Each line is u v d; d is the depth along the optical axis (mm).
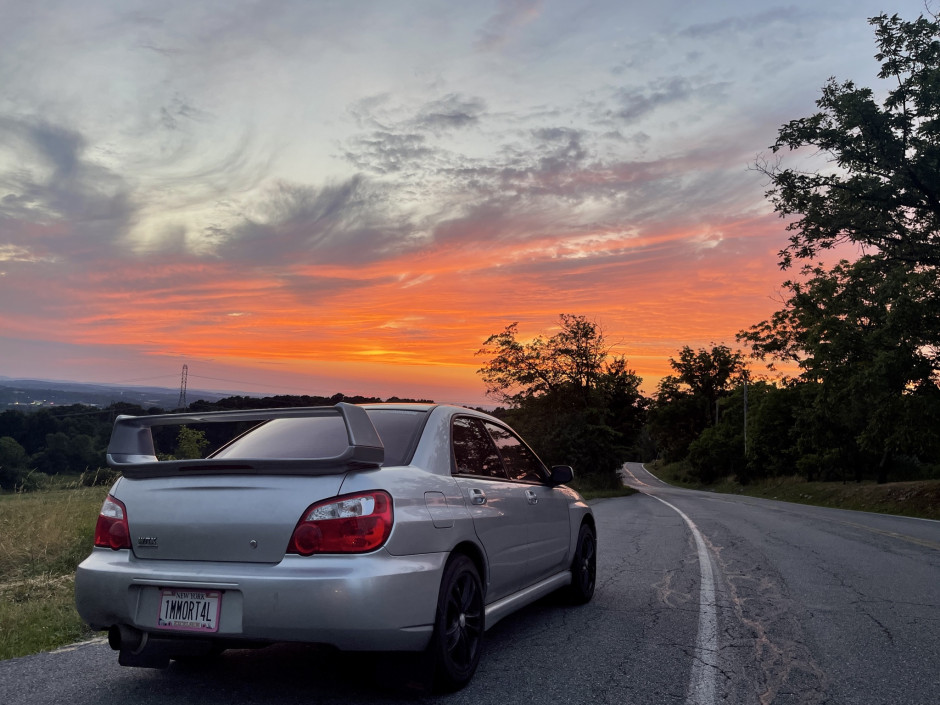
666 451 104688
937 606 6160
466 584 3939
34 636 4824
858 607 6074
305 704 3516
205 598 3371
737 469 62094
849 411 27031
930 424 24094
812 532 13445
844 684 3967
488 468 4762
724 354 93188
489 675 4055
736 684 3936
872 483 36875
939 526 16734
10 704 3490
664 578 7504
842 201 24406
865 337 24578
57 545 8109
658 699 3668
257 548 3357
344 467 3426
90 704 3492
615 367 50250
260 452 4133
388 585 3266
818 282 26141
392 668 3523
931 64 22500
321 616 3174
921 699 3729
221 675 4004
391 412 4363
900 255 25078
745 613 5781
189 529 3484
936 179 23219
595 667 4227
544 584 5289
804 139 24750
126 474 3824
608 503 25859
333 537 3301
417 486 3729
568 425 47469
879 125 23156
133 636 3525
